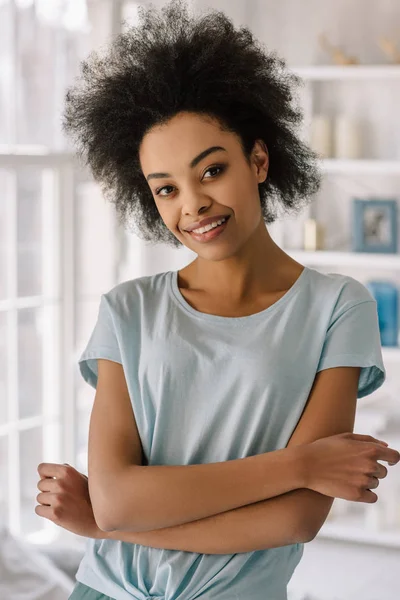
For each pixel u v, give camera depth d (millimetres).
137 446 1521
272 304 1512
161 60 1442
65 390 4211
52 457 4211
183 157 1418
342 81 4926
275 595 1472
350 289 1525
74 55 4219
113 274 4719
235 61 1458
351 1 4898
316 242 4766
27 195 4043
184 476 1413
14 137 3938
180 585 1445
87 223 4547
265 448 1456
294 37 4977
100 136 1593
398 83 4859
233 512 1413
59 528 4168
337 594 3955
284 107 1556
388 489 4426
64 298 4191
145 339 1531
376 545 4477
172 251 4922
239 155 1449
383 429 4516
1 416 3969
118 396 1550
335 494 1375
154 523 1422
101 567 1527
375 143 4914
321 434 1445
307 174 1663
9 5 3873
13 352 4012
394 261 4582
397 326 4609
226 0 4883
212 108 1426
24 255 4043
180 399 1483
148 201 1676
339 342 1485
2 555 2910
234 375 1462
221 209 1426
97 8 4340
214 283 1533
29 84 3998
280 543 1406
